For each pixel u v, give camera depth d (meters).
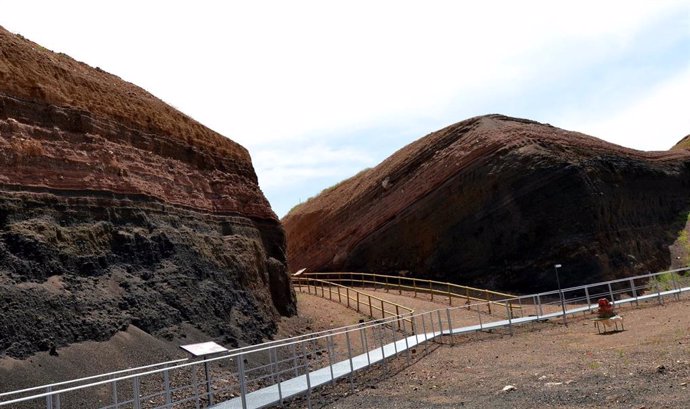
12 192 16.92
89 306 16.97
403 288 40.84
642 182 45.38
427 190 47.03
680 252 43.03
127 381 15.30
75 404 13.44
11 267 15.65
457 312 32.81
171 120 26.22
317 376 16.20
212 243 24.70
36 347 14.61
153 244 21.12
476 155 45.16
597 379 13.18
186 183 25.36
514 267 40.72
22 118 18.19
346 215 52.84
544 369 15.91
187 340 19.36
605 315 22.38
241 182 30.20
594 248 38.62
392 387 15.93
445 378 16.66
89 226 18.94
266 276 28.28
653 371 13.10
